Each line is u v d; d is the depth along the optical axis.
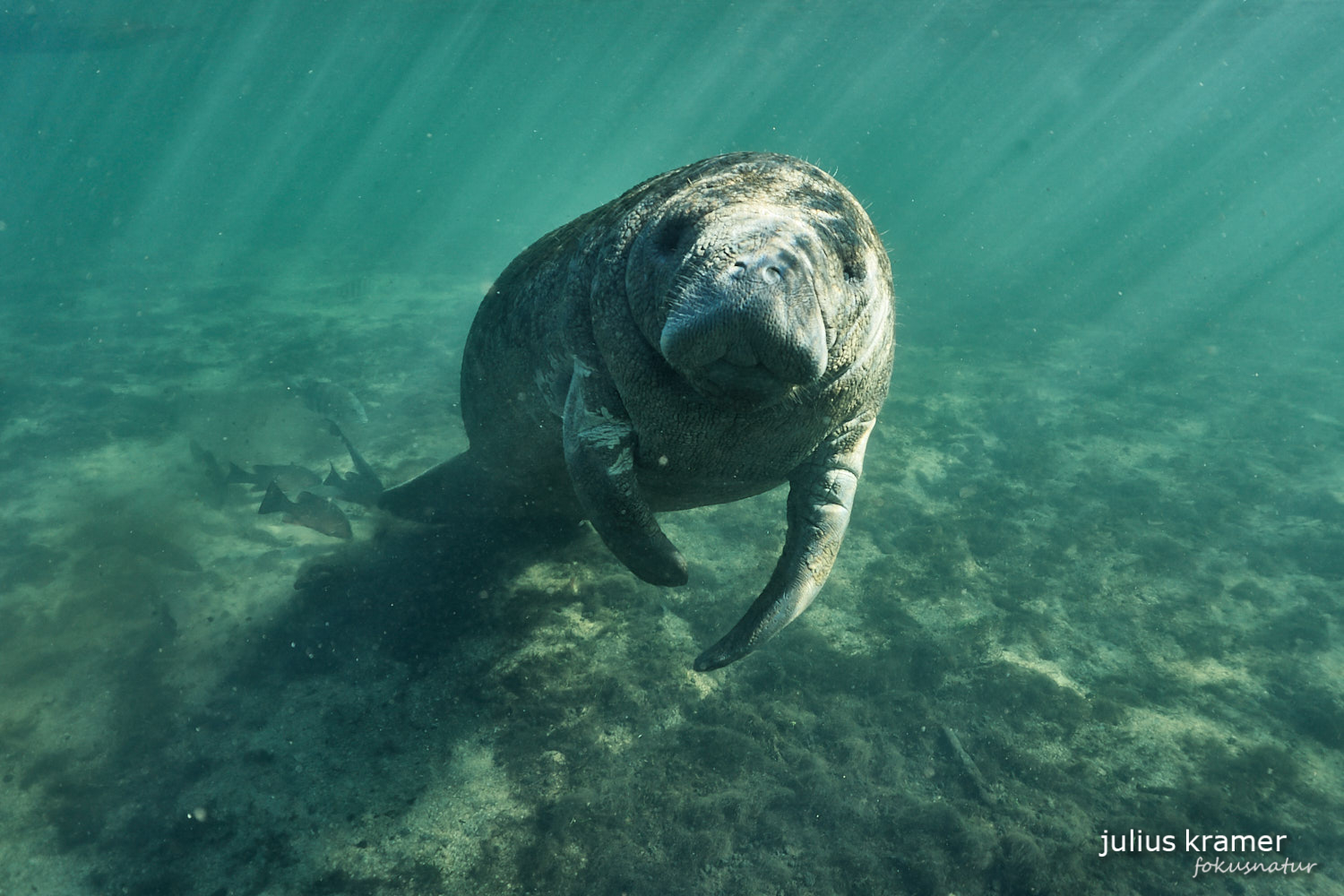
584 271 1.26
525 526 2.36
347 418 4.07
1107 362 6.04
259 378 5.28
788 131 50.53
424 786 1.83
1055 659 2.39
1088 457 3.98
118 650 2.27
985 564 2.89
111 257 13.49
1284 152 35.25
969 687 2.22
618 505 1.22
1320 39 13.77
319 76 25.17
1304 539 3.14
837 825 1.79
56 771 1.89
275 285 10.04
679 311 0.92
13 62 18.88
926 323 7.65
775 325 0.89
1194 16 11.96
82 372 5.57
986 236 19.94
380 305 8.41
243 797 1.81
